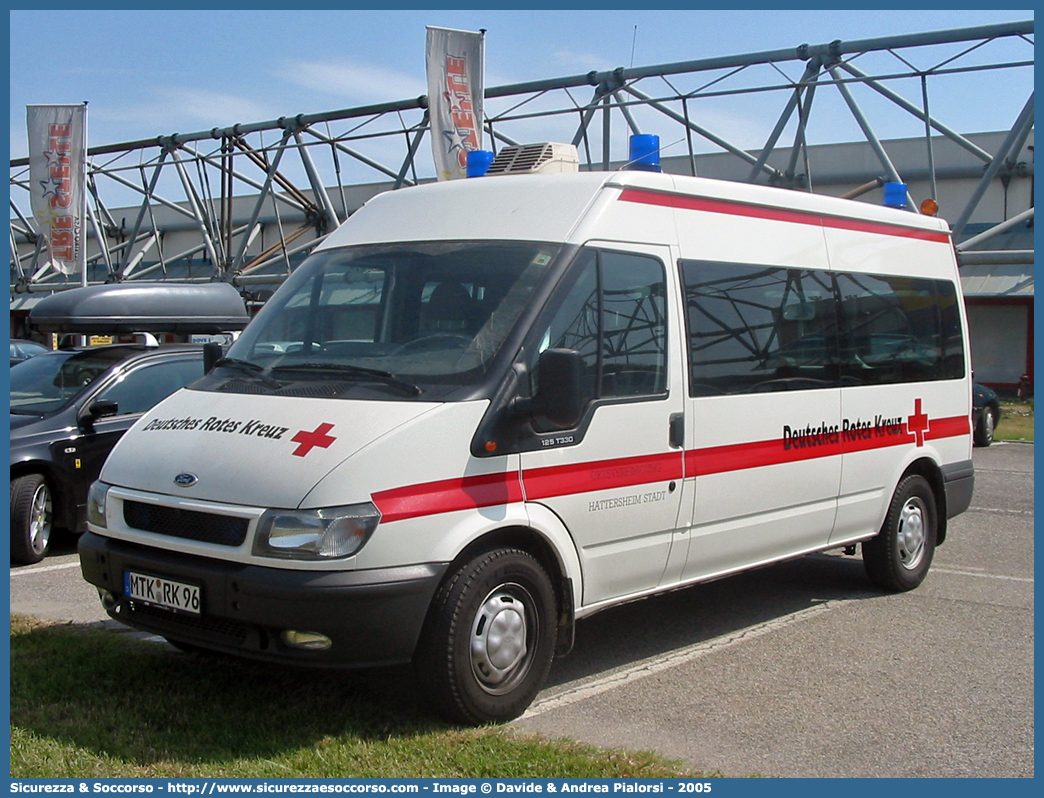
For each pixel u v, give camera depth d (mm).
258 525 4566
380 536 4562
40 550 8750
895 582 7852
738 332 6348
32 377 9711
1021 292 29406
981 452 18297
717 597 7746
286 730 4750
